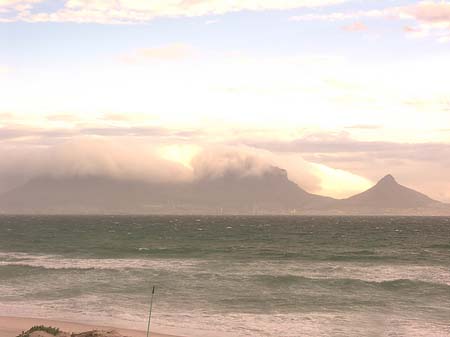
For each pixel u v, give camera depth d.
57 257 65.94
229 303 33.66
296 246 91.94
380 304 33.56
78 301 34.03
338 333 26.34
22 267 48.75
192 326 27.52
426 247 90.25
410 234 147.50
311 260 62.41
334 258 65.31
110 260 61.41
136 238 117.81
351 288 38.97
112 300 34.31
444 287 39.47
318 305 33.25
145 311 31.16
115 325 27.53
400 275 48.00
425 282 40.88
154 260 61.31
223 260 61.53
